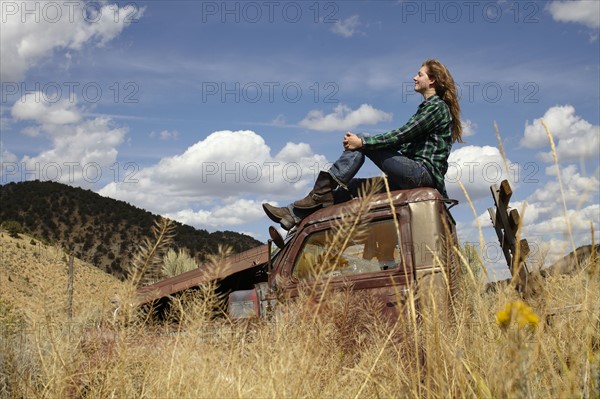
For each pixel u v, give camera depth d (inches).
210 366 112.2
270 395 102.0
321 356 118.4
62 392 121.6
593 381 91.6
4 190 7746.1
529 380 87.1
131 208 7790.4
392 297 149.6
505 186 161.3
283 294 153.0
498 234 170.7
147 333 133.9
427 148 194.5
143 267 123.8
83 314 127.0
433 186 195.0
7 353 128.6
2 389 126.8
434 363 99.7
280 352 109.3
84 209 7549.2
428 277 146.1
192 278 170.2
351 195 194.4
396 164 189.9
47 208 7465.6
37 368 134.3
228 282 193.2
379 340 122.8
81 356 125.5
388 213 161.0
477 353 104.5
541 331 89.1
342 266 159.5
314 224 170.4
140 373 126.6
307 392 106.7
